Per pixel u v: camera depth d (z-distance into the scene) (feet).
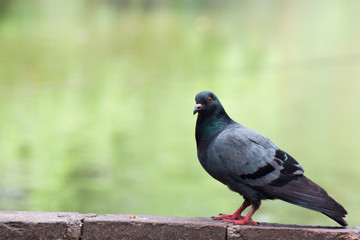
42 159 42.75
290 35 111.55
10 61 83.92
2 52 90.99
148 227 17.06
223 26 124.06
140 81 73.56
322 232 16.79
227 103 62.85
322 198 16.98
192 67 83.15
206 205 34.32
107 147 46.44
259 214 33.76
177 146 47.06
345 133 51.65
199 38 108.17
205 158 17.94
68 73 77.20
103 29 118.32
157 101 63.41
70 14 138.92
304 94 68.08
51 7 147.54
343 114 58.85
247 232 17.02
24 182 37.50
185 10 151.33
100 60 86.74
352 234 16.69
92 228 17.11
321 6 155.74
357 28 118.01
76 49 95.40
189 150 46.29
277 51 95.66
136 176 39.63
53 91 67.26
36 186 36.73
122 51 94.43
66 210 32.53
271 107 61.36
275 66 84.48
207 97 17.93
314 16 138.10
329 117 57.62
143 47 98.48
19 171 39.83
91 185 37.40
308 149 46.88
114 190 36.17
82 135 50.11
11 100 62.64
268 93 68.13
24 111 57.93
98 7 153.38
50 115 56.75
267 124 54.49
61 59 86.43
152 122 55.01
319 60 88.43
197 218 17.83
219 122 18.13
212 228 17.06
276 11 149.69
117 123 54.39
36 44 99.25
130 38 107.55
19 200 34.12
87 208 33.22
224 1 171.94
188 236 17.07
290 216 33.50
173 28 120.98
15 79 72.79
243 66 83.92
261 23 127.75
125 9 151.43
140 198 35.14
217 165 17.61
